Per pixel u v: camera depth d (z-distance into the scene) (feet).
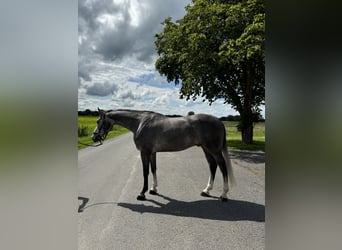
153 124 16.15
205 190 16.48
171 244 9.97
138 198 15.64
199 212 13.53
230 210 13.79
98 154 34.68
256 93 50.08
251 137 48.78
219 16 41.83
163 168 25.44
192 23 42.78
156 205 14.62
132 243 10.05
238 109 49.67
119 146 44.65
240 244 9.92
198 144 16.26
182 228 11.50
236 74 49.47
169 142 15.97
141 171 23.62
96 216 12.91
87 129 51.85
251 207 14.25
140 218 12.64
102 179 20.63
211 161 16.75
